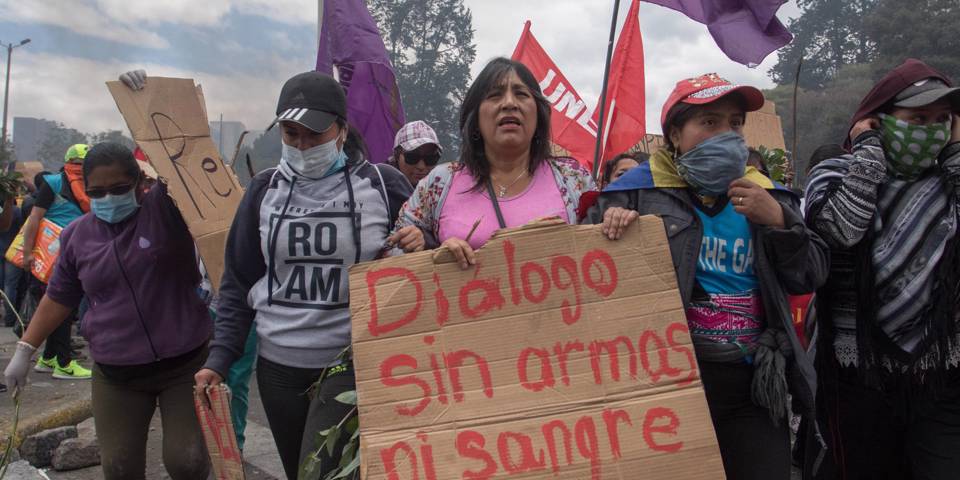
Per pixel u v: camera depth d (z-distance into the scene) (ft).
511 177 9.15
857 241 9.46
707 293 8.43
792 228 8.02
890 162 9.79
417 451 7.33
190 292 11.48
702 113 8.43
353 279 7.77
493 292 7.72
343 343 9.49
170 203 11.33
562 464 7.30
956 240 9.42
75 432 17.08
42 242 23.17
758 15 16.87
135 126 12.50
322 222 9.52
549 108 9.25
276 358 9.59
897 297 9.52
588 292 7.75
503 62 9.03
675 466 7.34
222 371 9.62
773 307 8.29
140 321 10.98
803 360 8.25
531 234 7.79
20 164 36.83
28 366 11.44
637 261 7.80
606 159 21.66
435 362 7.58
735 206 8.07
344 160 9.95
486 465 7.29
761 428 8.43
